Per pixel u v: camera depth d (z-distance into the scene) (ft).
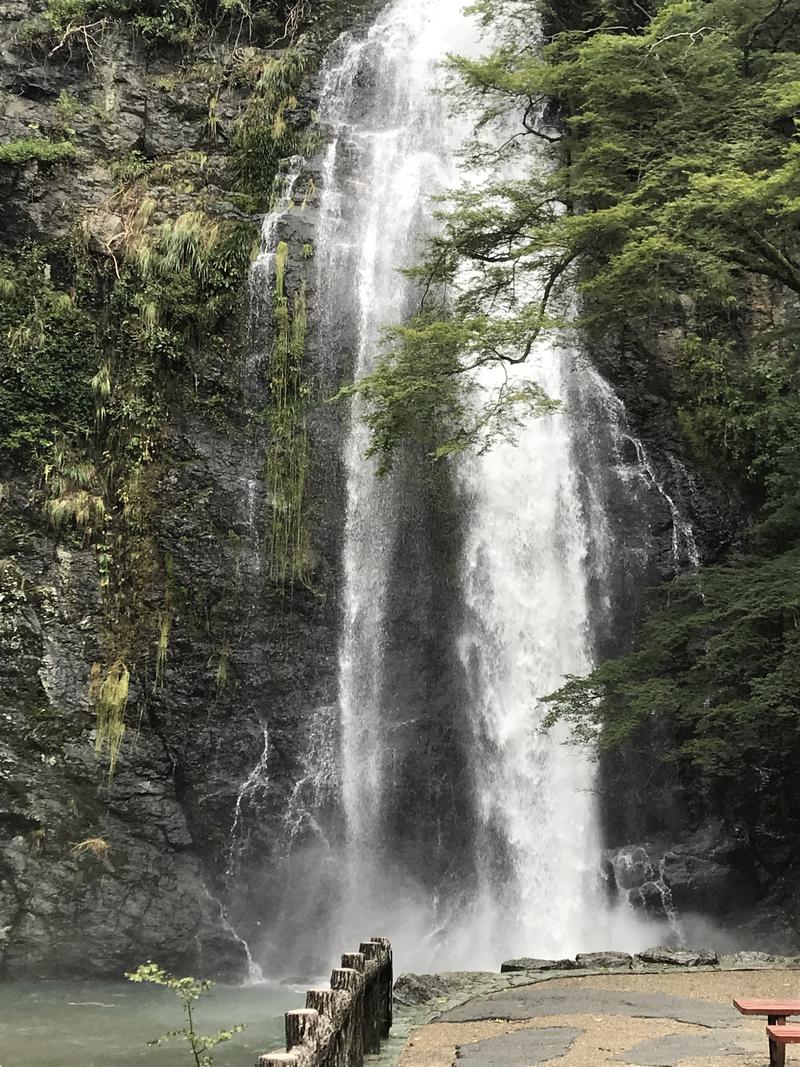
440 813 66.39
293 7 92.17
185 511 68.59
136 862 60.59
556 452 75.25
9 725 60.70
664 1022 28.81
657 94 54.03
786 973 37.88
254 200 81.30
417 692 68.95
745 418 72.74
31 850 59.11
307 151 84.28
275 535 69.87
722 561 73.00
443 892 64.69
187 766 63.93
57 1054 37.78
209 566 67.87
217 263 74.33
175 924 59.36
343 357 75.66
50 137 77.10
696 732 62.28
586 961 40.86
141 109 81.82
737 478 74.79
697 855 64.59
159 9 85.71
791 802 65.62
